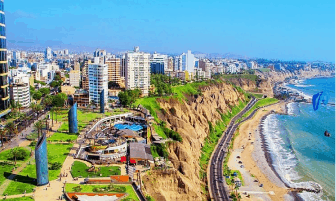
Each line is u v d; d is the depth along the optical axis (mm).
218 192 183625
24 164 147000
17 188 123188
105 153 164625
